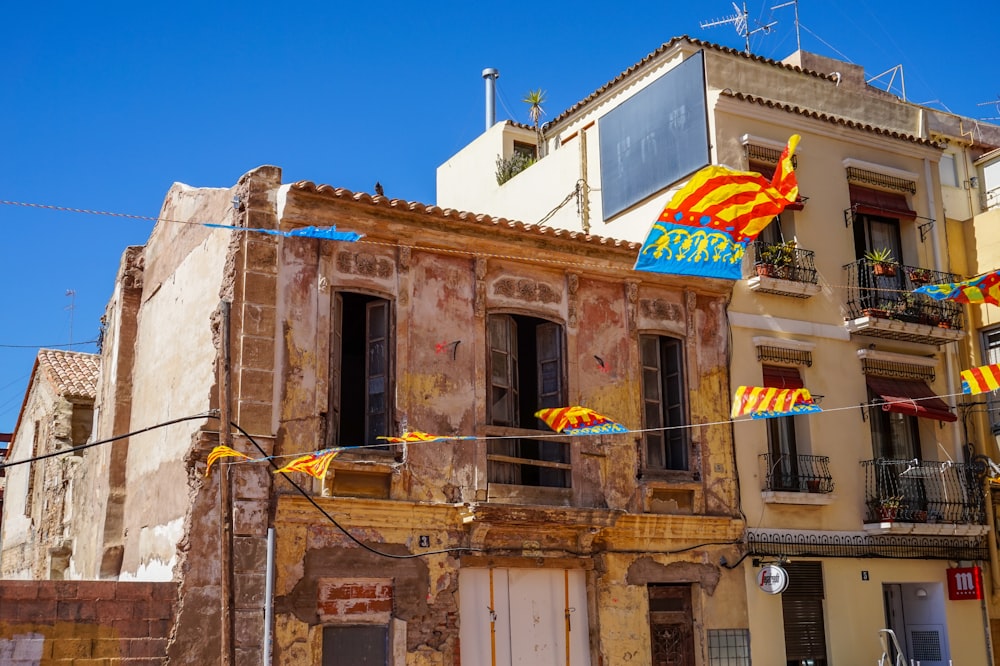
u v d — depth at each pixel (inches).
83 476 894.4
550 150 1225.4
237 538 613.3
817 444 837.2
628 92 1103.0
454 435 693.9
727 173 556.7
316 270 669.3
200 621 600.4
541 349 760.3
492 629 690.8
